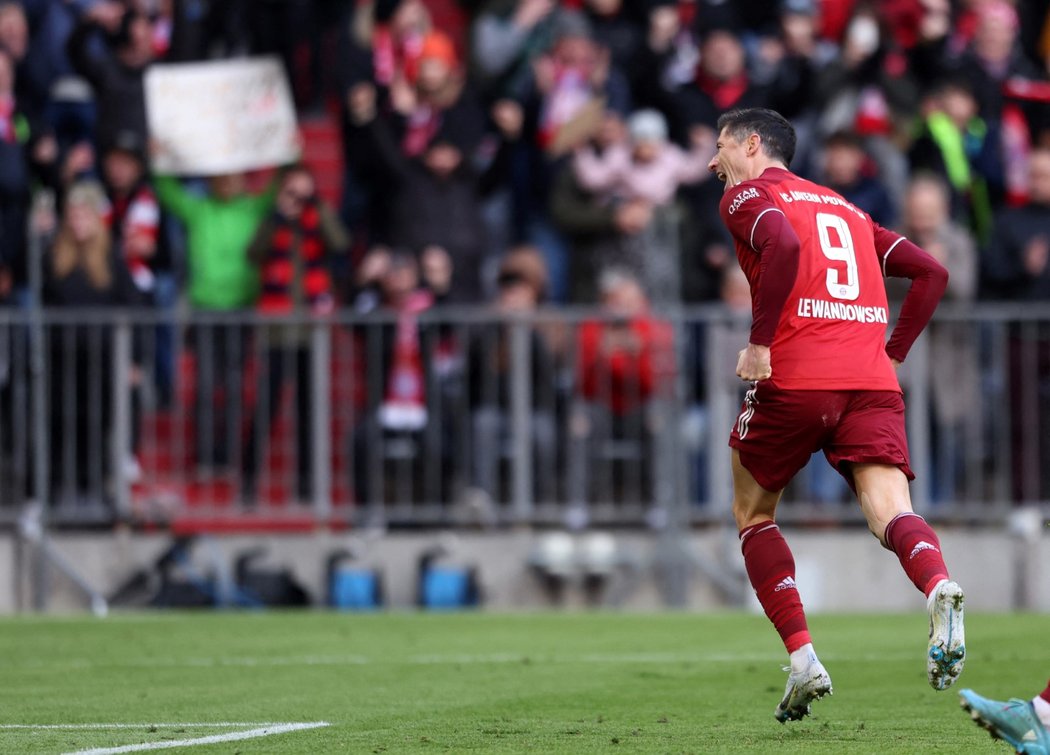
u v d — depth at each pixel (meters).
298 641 30.83
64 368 40.44
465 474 40.59
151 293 42.62
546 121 45.78
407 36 45.88
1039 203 42.69
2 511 40.03
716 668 25.97
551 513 40.62
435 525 40.59
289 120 45.66
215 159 45.22
